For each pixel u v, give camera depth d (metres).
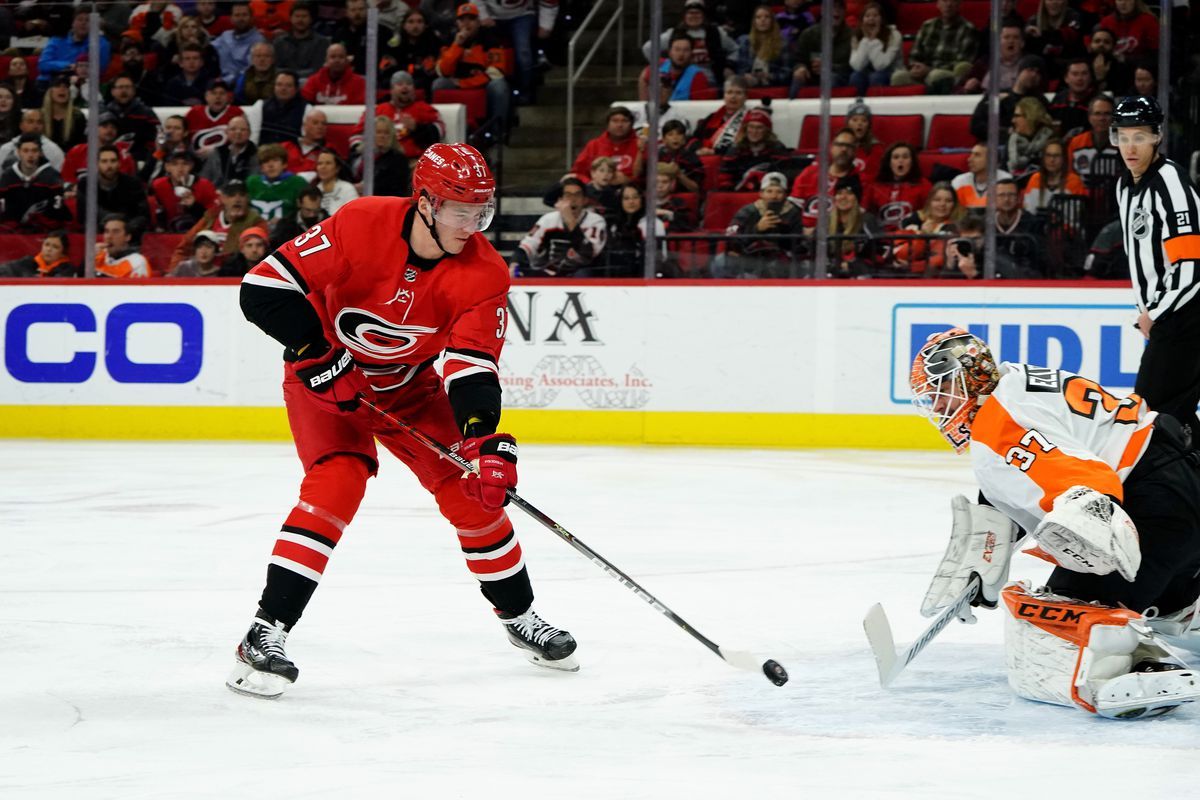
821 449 21.45
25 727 6.17
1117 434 6.44
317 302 7.19
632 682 7.09
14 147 23.94
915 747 5.82
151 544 11.96
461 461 7.00
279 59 24.03
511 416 22.50
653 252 22.36
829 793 5.16
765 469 18.28
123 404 23.19
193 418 23.05
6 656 7.66
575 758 5.66
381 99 24.28
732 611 9.01
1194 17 21.12
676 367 22.09
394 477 17.25
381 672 7.31
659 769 5.49
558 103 25.20
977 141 22.00
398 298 6.97
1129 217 10.43
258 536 12.45
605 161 22.52
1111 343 20.97
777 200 22.23
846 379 21.66
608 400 22.25
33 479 17.06
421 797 5.11
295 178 23.41
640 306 22.14
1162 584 6.55
